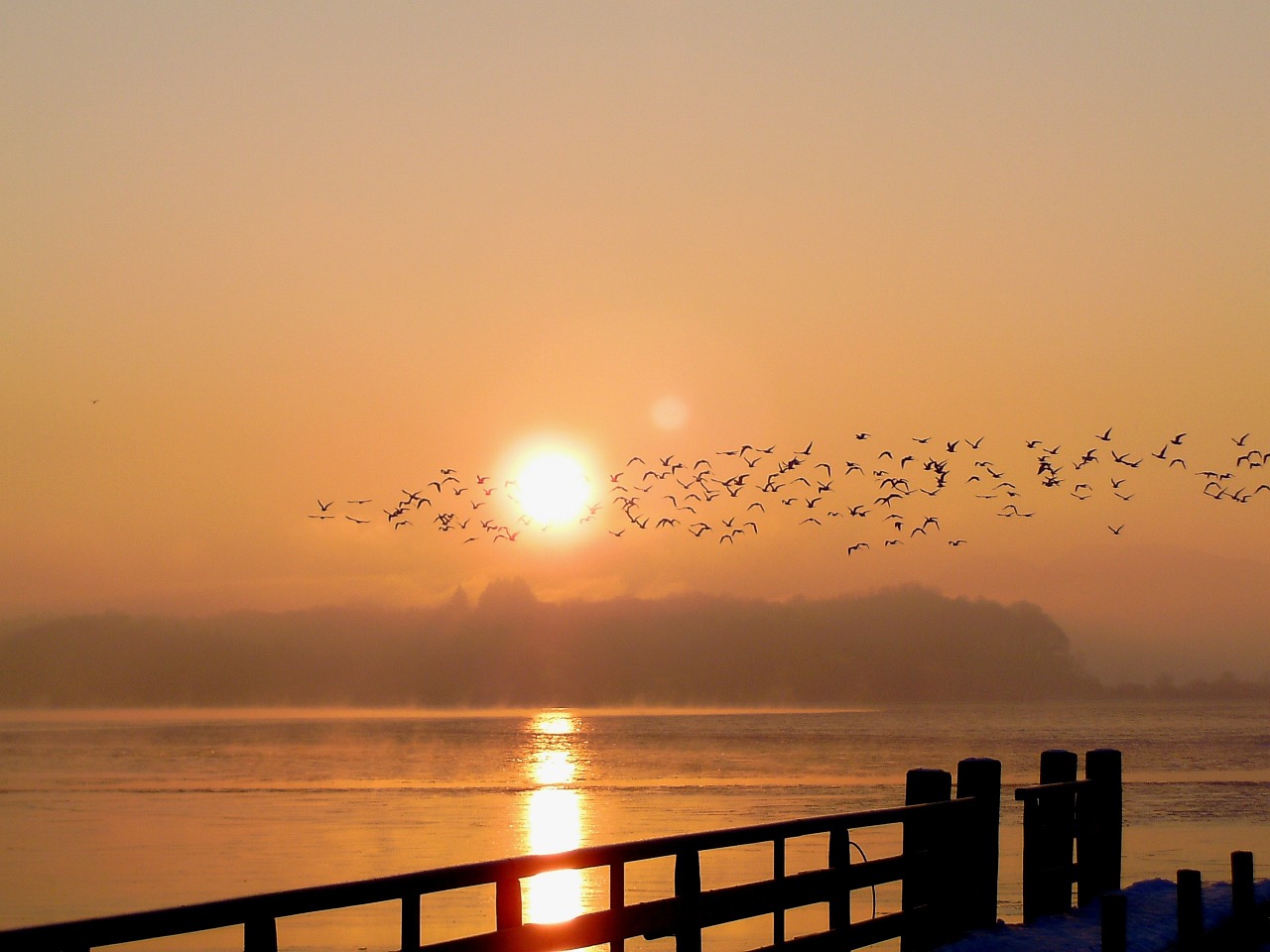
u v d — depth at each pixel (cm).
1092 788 1355
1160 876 3356
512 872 763
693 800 6562
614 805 6297
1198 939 1013
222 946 2870
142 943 2927
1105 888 1357
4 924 3128
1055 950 1092
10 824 5500
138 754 12594
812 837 4722
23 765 10475
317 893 648
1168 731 15975
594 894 3197
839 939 1031
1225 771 8250
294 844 4734
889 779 8100
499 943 742
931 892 1144
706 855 4012
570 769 9575
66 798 6975
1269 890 1304
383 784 8025
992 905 1195
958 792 1222
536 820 5569
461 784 7925
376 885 679
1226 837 4434
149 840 4912
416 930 699
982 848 1191
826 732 16938
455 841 4831
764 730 17875
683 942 884
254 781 8281
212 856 4428
